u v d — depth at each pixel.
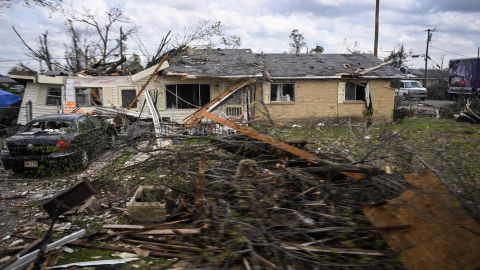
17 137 9.23
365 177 4.98
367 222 4.57
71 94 18.98
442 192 4.04
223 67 20.45
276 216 4.77
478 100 21.33
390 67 22.44
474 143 10.98
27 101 18.64
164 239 4.84
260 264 4.09
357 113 21.19
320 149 6.88
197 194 5.16
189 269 4.15
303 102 20.73
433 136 12.01
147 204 5.35
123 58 23.86
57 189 7.91
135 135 7.67
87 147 9.45
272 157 5.82
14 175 9.57
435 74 51.75
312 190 5.15
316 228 4.57
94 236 5.02
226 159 5.92
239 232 4.44
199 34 27.72
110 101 19.36
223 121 6.30
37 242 4.64
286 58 23.45
